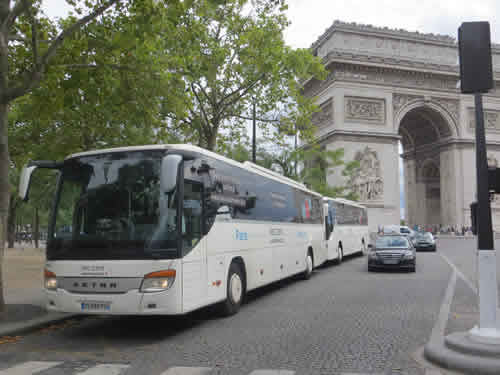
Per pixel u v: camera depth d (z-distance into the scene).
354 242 35.16
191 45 19.91
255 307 13.42
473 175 66.81
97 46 13.90
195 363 7.73
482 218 7.49
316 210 23.31
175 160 8.71
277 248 16.56
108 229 9.56
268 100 25.92
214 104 24.30
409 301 13.84
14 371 7.47
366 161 59.53
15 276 21.22
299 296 15.43
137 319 11.94
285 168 40.91
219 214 11.45
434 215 77.31
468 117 67.25
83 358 8.25
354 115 60.50
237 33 24.45
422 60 64.88
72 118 16.73
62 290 9.61
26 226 83.31
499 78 68.19
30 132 19.03
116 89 15.13
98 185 9.95
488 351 6.98
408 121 74.25
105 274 9.34
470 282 18.36
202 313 12.34
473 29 7.64
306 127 27.34
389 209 59.62
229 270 12.27
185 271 9.62
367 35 63.34
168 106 15.85
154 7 12.40
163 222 9.39
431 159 74.25
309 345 8.76
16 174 37.78
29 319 11.11
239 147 36.31
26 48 13.88
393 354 8.04
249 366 7.47
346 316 11.62
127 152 10.20
